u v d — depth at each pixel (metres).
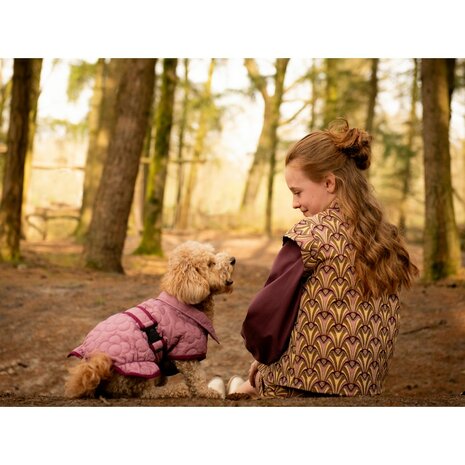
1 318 7.19
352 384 2.71
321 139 2.89
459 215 27.33
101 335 3.13
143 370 3.06
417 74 19.28
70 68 22.05
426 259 10.43
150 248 15.00
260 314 2.76
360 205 2.79
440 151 10.43
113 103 18.03
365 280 2.69
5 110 22.19
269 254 17.94
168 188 32.56
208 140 25.62
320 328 2.72
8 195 11.42
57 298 8.03
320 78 20.80
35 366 6.02
